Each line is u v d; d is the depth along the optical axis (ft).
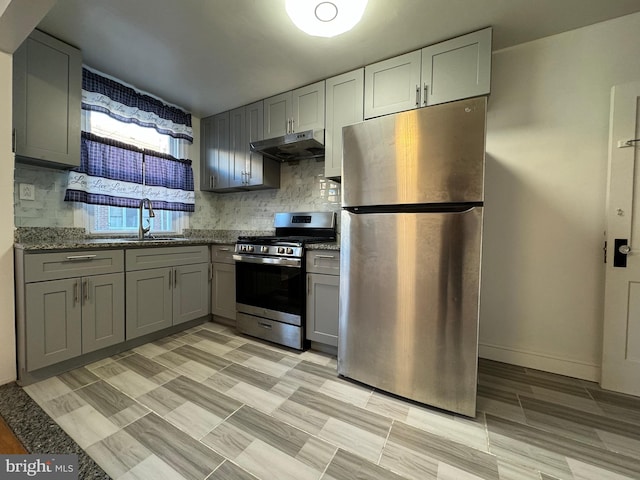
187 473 3.55
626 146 5.47
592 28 5.87
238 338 7.99
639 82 5.36
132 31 6.02
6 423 4.35
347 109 7.48
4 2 4.34
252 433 4.26
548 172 6.33
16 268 5.45
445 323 4.78
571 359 6.19
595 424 4.58
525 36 6.19
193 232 10.62
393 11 5.35
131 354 6.81
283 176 10.13
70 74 6.53
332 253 6.77
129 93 8.20
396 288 5.17
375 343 5.41
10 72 5.49
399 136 5.06
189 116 10.12
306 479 3.51
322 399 5.16
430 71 6.36
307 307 7.21
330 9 4.56
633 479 3.57
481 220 4.48
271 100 8.89
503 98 6.68
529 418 4.71
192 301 8.61
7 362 5.41
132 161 8.48
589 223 6.02
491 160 6.84
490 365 6.66
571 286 6.20
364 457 3.85
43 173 6.85
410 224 5.00
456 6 5.25
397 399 5.19
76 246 5.88
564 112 6.16
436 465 3.74
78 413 4.62
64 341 5.78
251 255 8.00
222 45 6.45
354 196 5.60
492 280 6.91
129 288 6.89
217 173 10.31
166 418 4.55
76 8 5.34
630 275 5.48
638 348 5.44
